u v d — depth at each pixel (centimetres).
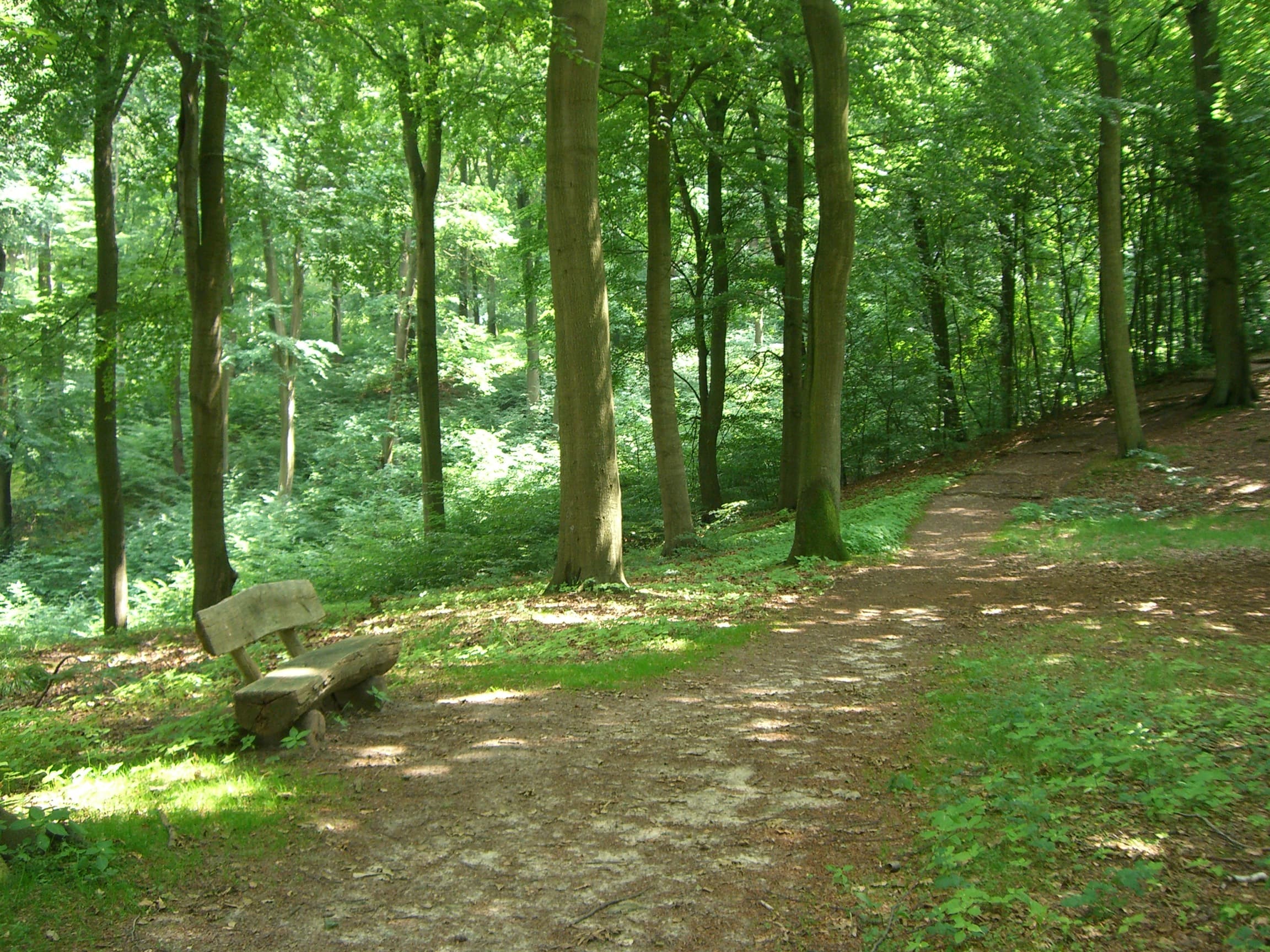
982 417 2941
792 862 398
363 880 387
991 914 331
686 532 1582
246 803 463
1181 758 451
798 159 1920
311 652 654
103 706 786
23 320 1636
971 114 1739
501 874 393
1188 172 2242
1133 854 362
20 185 2284
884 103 1778
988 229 2420
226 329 2681
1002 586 1124
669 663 783
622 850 416
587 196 1117
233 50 1343
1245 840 362
